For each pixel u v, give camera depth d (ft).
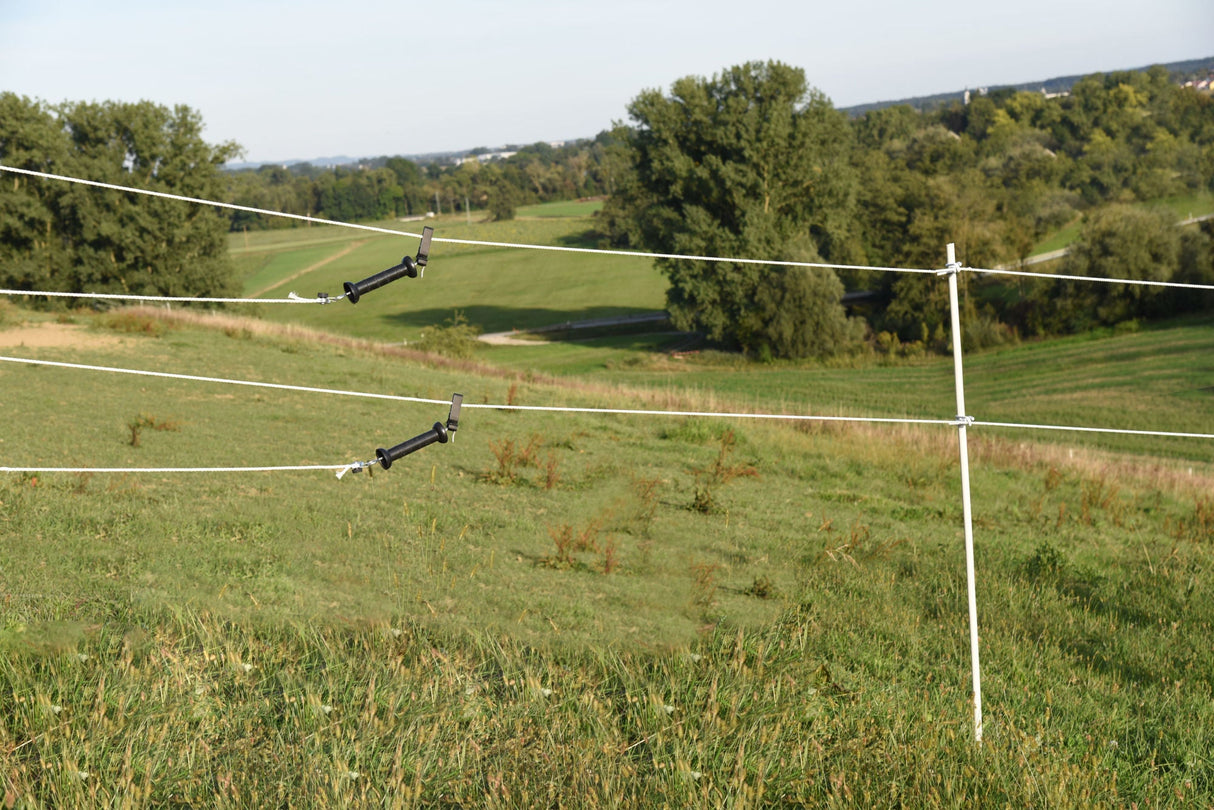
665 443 68.59
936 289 210.59
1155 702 26.02
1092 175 321.32
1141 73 454.81
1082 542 50.47
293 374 83.20
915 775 18.63
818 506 53.01
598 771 17.89
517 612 26.63
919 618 32.09
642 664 23.80
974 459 76.89
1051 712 24.47
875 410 141.90
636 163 226.17
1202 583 40.75
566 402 85.40
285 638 23.04
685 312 214.69
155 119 184.96
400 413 69.15
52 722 17.40
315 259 449.89
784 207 218.18
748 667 24.31
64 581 24.62
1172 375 149.59
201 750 17.31
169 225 185.37
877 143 505.66
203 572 26.89
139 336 92.17
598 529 37.96
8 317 91.66
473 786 17.26
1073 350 179.22
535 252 429.79
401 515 38.63
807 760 19.27
